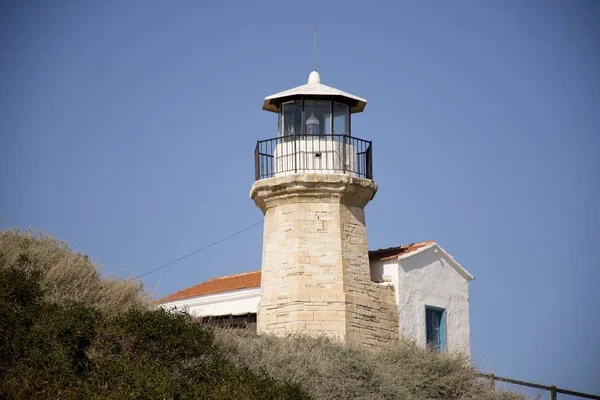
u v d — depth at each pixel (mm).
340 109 93000
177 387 60375
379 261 93188
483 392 85500
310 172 90375
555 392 88875
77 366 61062
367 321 88250
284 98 92250
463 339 96062
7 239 74938
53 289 71375
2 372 58375
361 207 91562
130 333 64125
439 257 95875
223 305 99375
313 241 88812
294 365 75688
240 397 61531
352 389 77000
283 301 88000
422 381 83188
